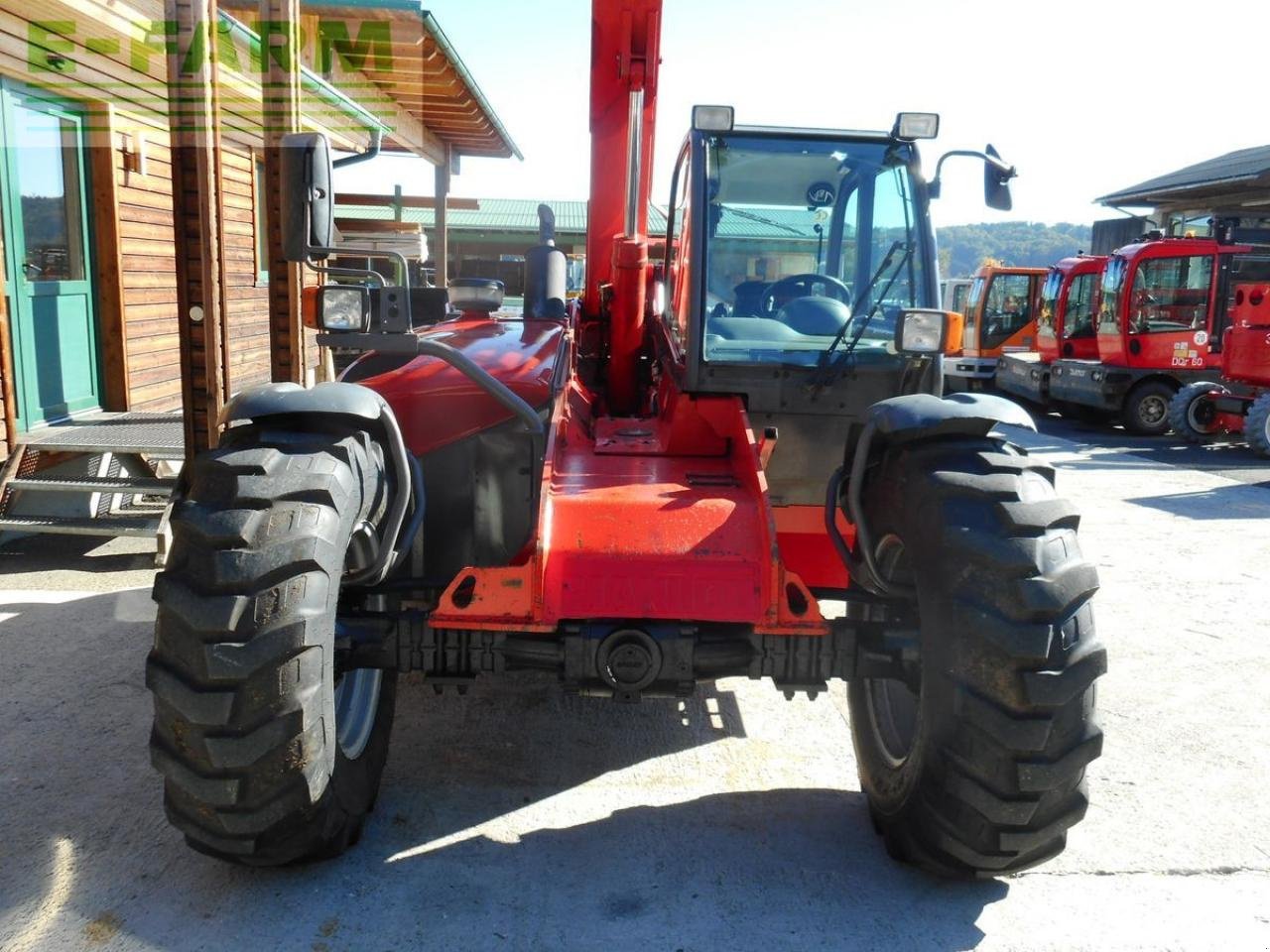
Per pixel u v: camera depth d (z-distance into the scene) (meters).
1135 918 2.70
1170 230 21.53
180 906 2.64
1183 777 3.57
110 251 7.16
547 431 3.61
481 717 3.91
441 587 3.21
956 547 2.46
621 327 4.71
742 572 2.73
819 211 3.62
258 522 2.36
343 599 3.06
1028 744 2.40
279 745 2.37
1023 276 19.03
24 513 6.01
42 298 6.51
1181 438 13.28
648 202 5.27
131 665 4.25
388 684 3.28
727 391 3.43
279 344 6.39
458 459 3.61
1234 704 4.24
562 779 3.42
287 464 2.47
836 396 3.44
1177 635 5.10
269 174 6.22
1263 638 5.07
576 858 2.93
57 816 3.05
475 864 2.88
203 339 5.29
